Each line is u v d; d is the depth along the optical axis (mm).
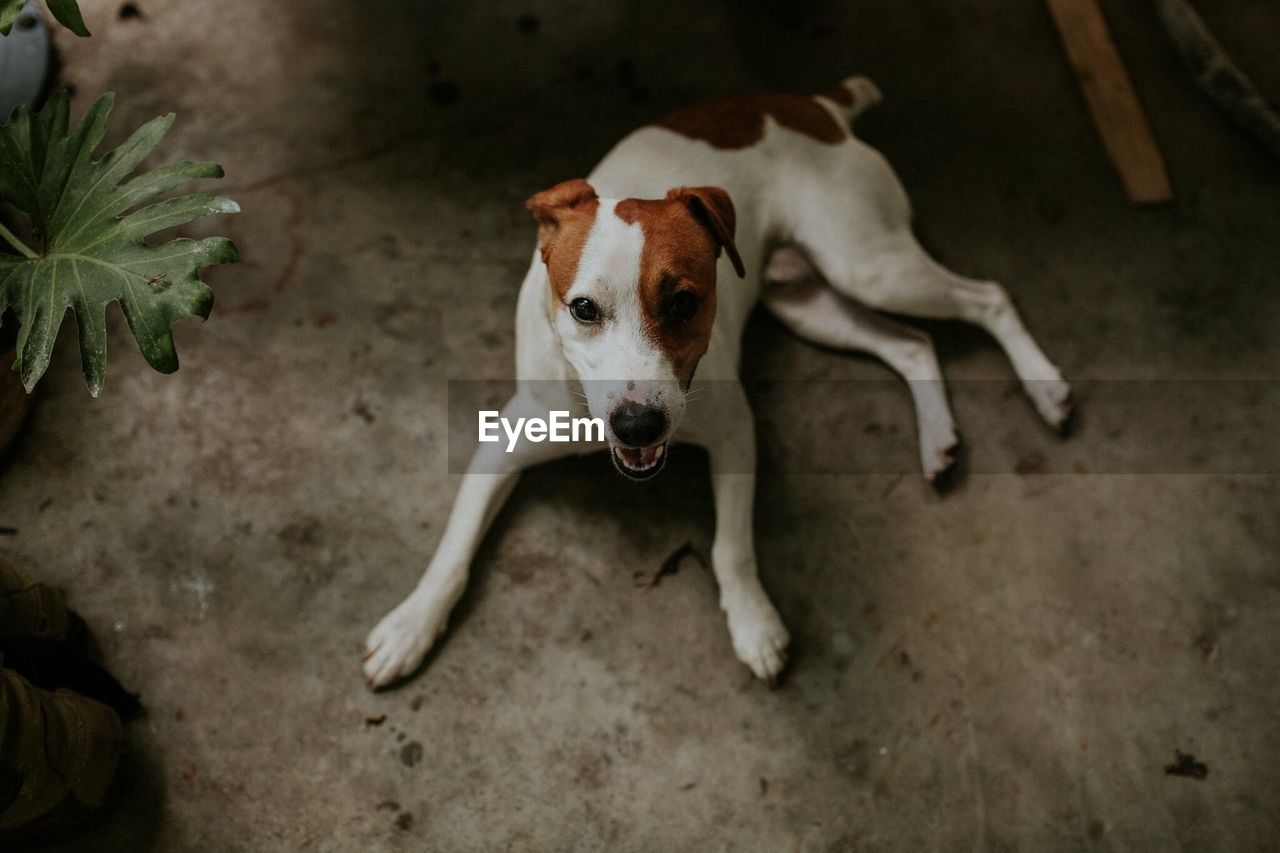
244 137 3039
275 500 2537
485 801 2219
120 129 3033
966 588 2494
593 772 2254
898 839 2207
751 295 2523
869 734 2316
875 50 3328
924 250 2957
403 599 2438
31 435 2582
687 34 3322
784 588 2486
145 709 2295
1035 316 2867
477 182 3006
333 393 2680
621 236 1777
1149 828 2225
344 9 3291
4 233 1881
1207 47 3230
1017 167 3111
